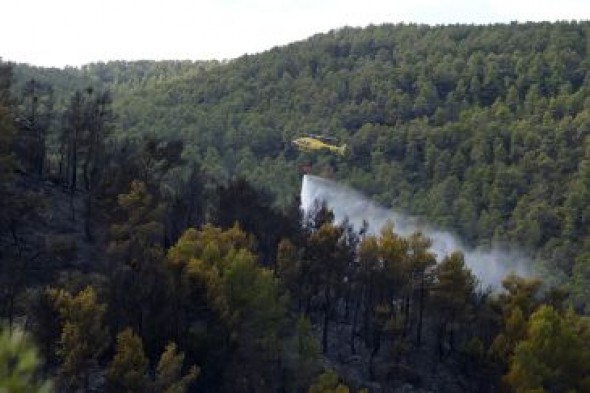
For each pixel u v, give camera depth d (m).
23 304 47.75
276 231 71.56
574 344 63.59
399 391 63.00
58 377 40.88
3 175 59.75
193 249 57.12
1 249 59.03
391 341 69.19
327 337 68.25
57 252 60.00
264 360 54.66
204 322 55.59
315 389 50.53
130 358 43.16
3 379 8.11
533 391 58.69
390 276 67.94
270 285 55.81
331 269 66.12
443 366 68.25
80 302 43.53
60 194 75.00
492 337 71.38
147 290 50.56
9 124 62.16
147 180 69.25
